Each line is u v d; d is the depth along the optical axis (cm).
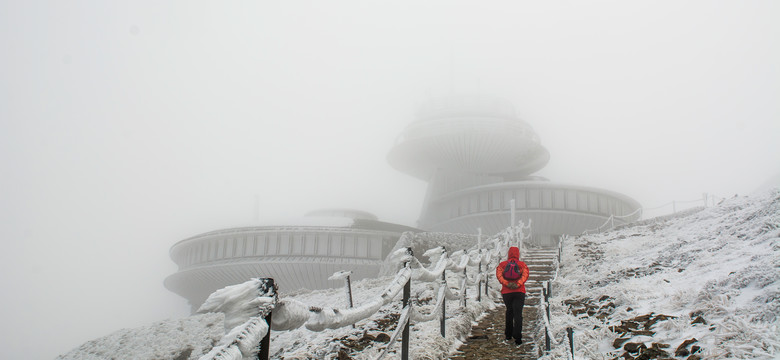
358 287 2117
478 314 1145
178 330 1934
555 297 1264
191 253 5425
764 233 1220
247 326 249
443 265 863
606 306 1008
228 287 261
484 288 1375
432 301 1241
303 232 5047
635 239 2194
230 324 258
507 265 930
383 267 2895
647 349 675
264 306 262
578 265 1864
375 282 2142
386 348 554
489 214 5869
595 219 5741
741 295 797
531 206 5747
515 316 902
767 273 823
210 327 1902
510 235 2114
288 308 288
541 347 828
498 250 1762
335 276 1029
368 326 1016
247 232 5072
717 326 671
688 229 1950
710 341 652
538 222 5769
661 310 873
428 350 761
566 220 5703
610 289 1130
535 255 2273
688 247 1423
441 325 871
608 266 1577
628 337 764
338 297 1919
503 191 5900
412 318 662
